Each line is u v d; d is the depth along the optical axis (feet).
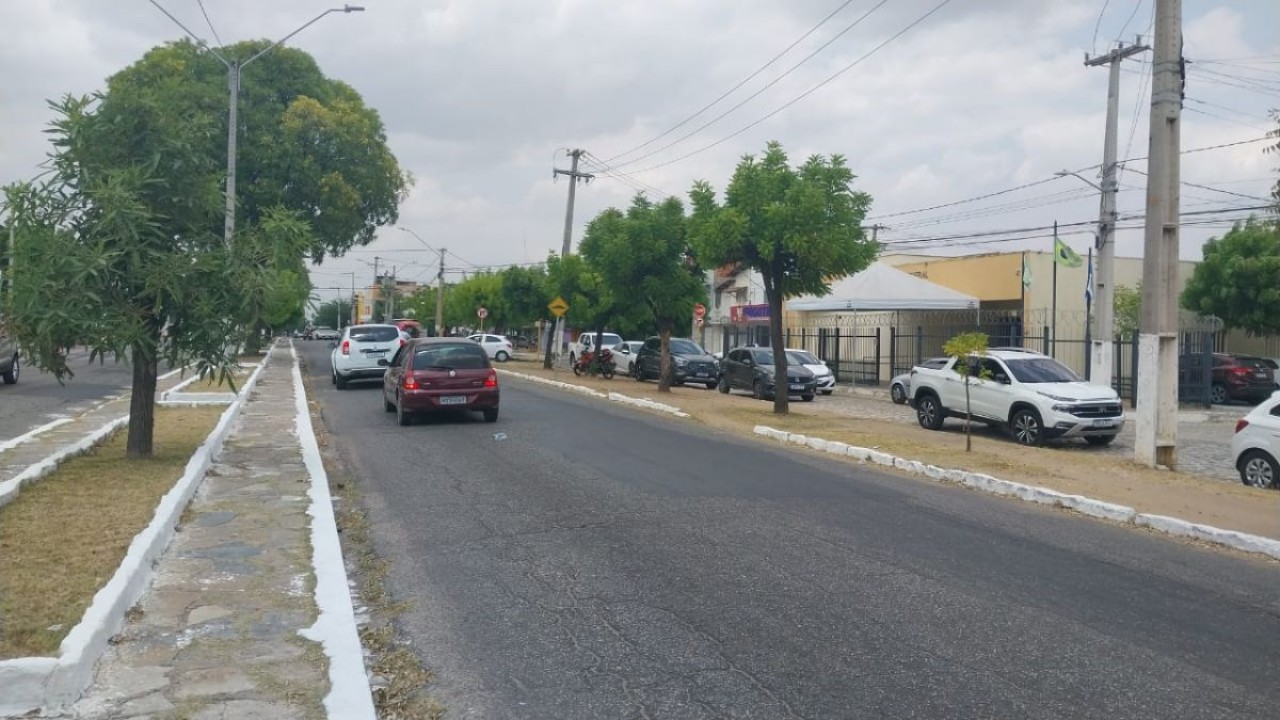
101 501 30.12
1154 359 47.70
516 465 43.62
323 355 188.44
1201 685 18.31
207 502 32.53
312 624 20.42
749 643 20.31
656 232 91.35
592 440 52.65
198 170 38.09
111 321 35.04
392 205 138.62
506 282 153.69
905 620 21.93
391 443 51.24
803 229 63.16
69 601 20.10
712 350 183.32
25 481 32.24
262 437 49.32
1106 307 81.92
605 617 22.03
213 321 37.17
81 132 35.78
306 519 30.14
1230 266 109.40
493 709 16.99
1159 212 47.96
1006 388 60.90
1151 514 34.14
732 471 42.93
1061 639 20.84
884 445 51.70
